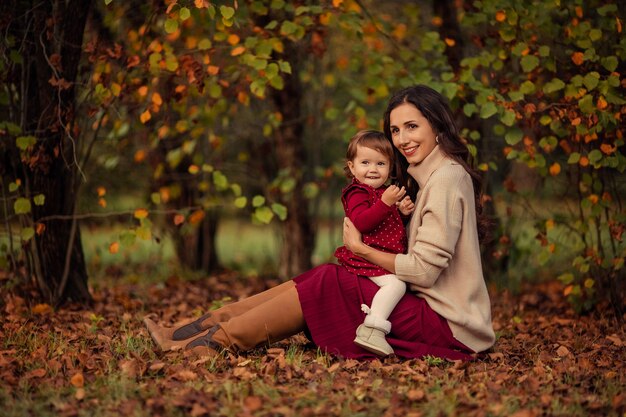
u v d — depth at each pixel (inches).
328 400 118.7
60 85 189.0
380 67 223.8
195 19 227.6
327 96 321.7
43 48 193.5
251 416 111.0
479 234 156.0
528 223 293.0
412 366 138.6
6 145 203.3
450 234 139.8
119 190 311.6
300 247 296.7
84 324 180.1
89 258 326.6
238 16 222.1
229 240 482.6
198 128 247.0
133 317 198.8
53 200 206.8
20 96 203.2
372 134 148.5
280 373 134.1
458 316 141.7
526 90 190.4
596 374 136.6
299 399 118.3
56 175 206.5
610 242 214.4
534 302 237.6
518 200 242.7
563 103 191.2
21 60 191.0
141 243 358.6
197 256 314.0
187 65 194.1
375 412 114.1
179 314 211.0
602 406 117.2
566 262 260.7
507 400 119.0
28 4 201.2
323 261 349.1
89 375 130.7
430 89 148.3
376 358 142.2
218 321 148.4
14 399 118.6
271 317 142.8
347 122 244.4
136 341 158.6
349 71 318.0
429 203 140.9
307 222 297.4
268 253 368.8
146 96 217.8
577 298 210.7
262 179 314.5
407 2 290.4
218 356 139.3
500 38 207.3
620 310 203.9
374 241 144.3
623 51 184.7
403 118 145.4
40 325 181.0
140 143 279.3
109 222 310.3
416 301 144.6
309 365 139.5
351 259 146.7
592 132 182.7
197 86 193.6
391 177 156.3
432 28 282.7
